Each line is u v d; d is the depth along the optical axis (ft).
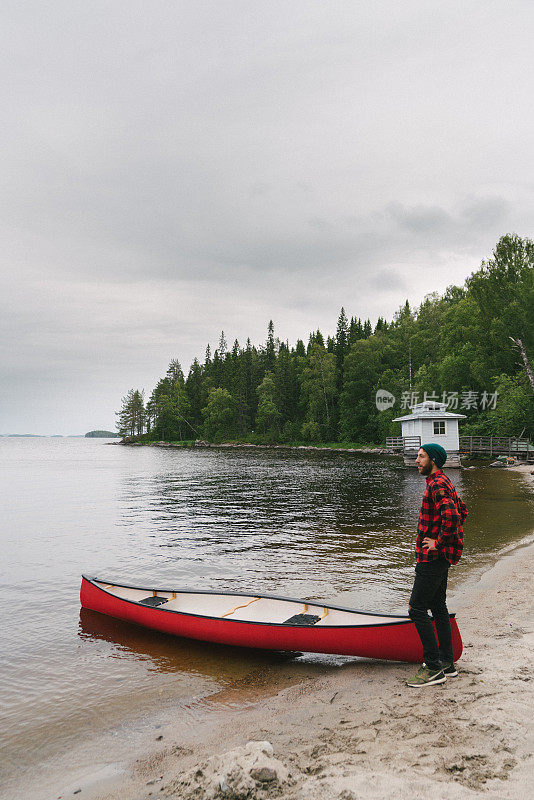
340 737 12.26
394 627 16.83
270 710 14.76
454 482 86.02
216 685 17.11
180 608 23.03
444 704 13.44
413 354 247.91
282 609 20.84
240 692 16.44
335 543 41.27
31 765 12.68
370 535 44.39
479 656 16.89
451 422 124.06
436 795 9.36
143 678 17.89
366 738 12.03
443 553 14.44
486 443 142.72
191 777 10.85
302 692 15.93
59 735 14.17
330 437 276.82
